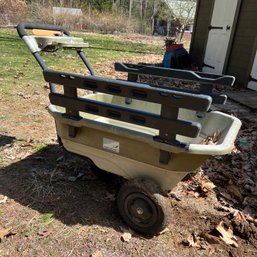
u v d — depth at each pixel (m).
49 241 1.80
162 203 1.73
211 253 1.80
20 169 2.51
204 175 2.61
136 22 27.73
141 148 1.74
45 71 1.88
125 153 1.82
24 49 9.28
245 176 2.64
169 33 27.25
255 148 3.17
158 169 1.75
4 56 7.80
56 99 1.90
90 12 26.20
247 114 4.23
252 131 3.62
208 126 2.12
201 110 1.47
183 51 8.17
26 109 3.91
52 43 2.21
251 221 2.06
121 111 1.70
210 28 7.53
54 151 2.84
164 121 1.58
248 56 5.92
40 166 2.57
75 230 1.89
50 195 2.20
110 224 1.96
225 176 2.62
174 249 1.81
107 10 28.94
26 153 2.78
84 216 2.01
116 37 19.75
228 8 6.66
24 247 1.75
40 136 3.13
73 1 28.69
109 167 1.99
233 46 6.52
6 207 2.06
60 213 2.03
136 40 18.73
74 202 2.14
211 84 2.10
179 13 23.52
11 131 3.21
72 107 1.86
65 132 2.01
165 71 2.22
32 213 2.02
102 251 1.75
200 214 2.10
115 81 1.67
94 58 8.76
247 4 5.98
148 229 1.84
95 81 1.71
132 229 1.92
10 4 20.09
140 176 1.86
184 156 1.64
